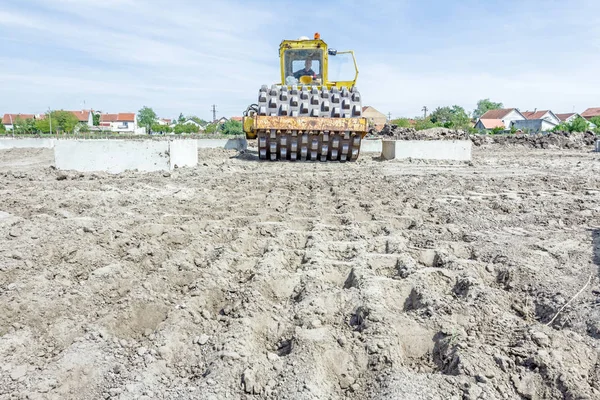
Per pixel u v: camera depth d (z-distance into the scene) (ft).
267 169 32.58
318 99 36.63
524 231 15.75
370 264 12.45
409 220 17.16
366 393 7.30
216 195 22.03
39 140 63.67
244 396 7.01
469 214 18.11
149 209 18.44
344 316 9.73
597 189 24.39
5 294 9.79
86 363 7.70
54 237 13.61
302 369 7.55
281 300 10.76
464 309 9.64
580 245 13.96
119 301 9.95
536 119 201.77
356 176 28.68
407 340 8.79
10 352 8.02
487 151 60.64
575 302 10.08
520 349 8.15
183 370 7.91
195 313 9.62
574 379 7.34
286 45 41.83
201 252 13.41
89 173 28.58
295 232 14.96
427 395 6.89
